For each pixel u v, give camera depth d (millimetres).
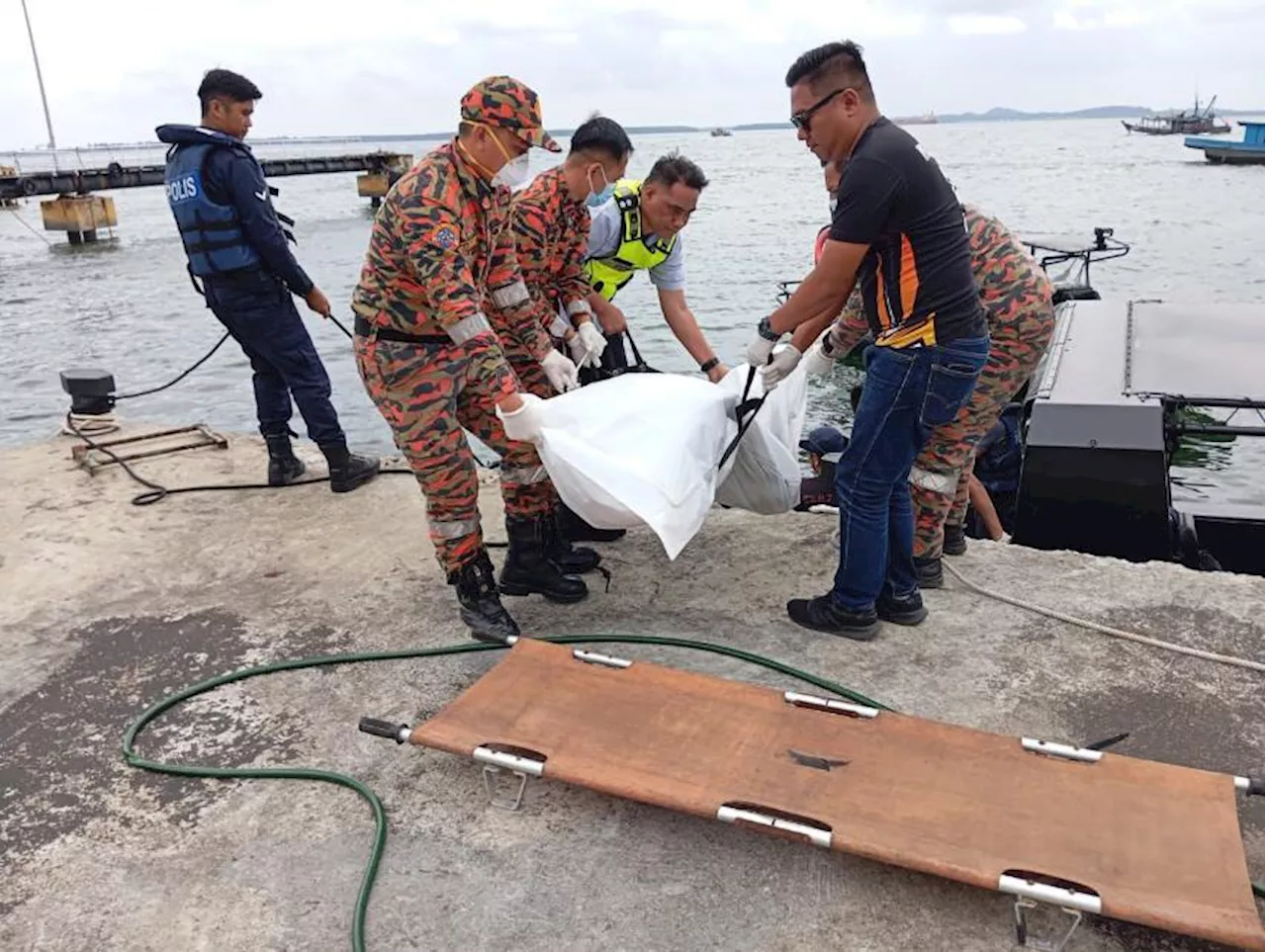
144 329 18438
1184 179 52844
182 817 2596
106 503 4801
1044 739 2721
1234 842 2154
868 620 3299
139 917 2262
